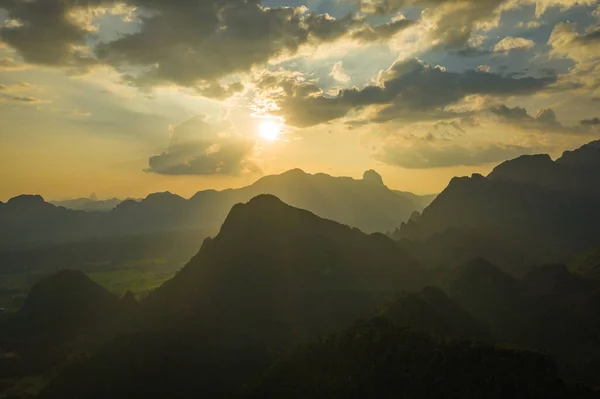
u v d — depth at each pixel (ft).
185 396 337.11
